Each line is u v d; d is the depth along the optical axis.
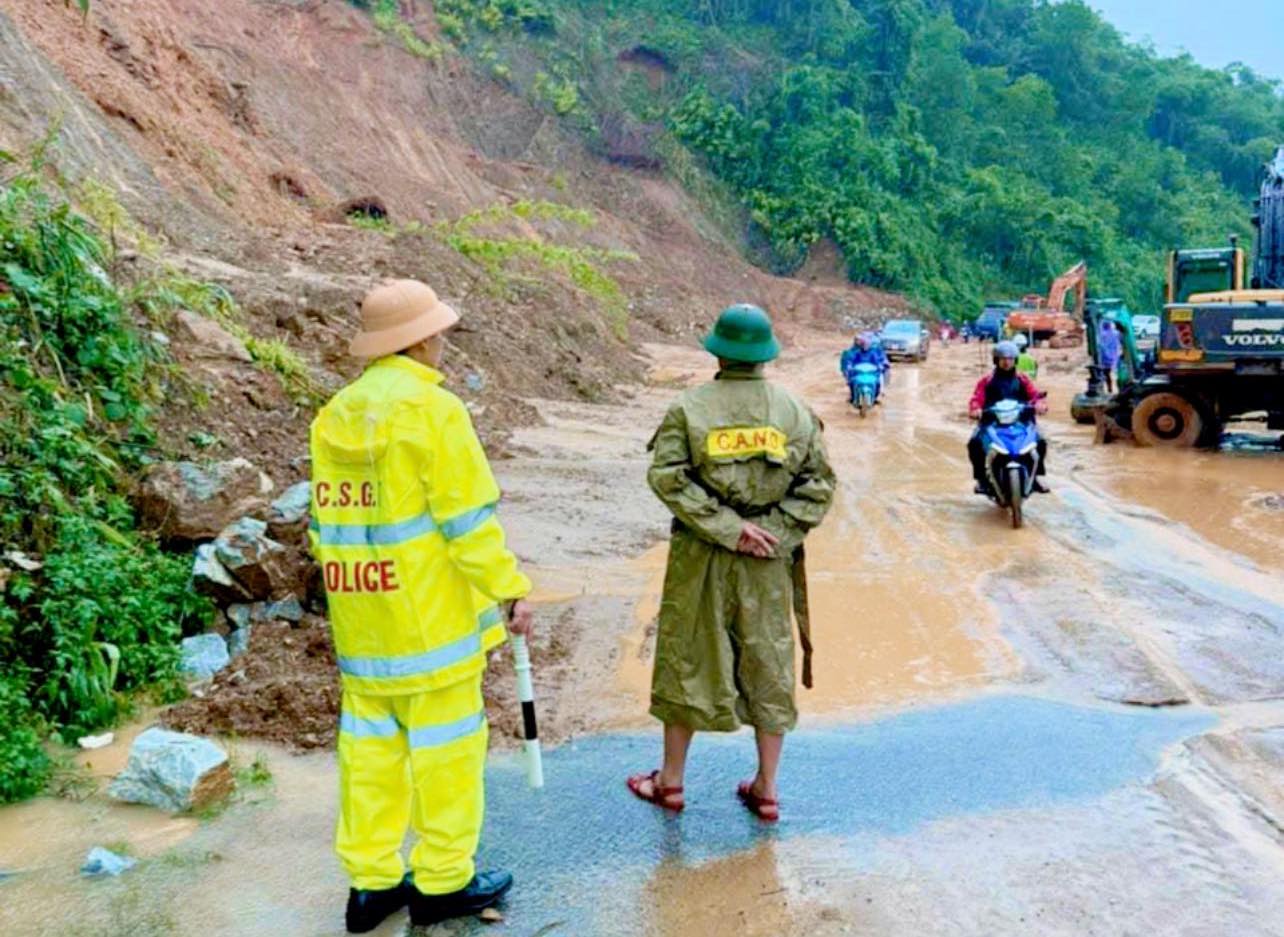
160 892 4.05
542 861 4.35
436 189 38.94
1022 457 10.21
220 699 5.56
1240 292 15.45
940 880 4.20
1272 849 4.43
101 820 4.54
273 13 47.06
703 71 72.69
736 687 4.50
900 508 10.98
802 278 67.50
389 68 51.81
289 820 4.57
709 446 4.28
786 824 4.63
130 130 19.77
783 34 81.12
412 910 3.93
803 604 4.63
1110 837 4.52
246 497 7.05
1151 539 9.76
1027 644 6.84
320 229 22.78
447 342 17.23
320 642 6.12
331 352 12.35
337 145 36.69
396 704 3.82
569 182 58.56
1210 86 121.69
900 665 6.49
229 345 9.72
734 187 69.69
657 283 47.44
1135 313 83.44
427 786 3.82
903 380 29.59
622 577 8.07
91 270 8.61
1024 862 4.32
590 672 6.27
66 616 5.61
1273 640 6.91
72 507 6.62
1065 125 107.19
